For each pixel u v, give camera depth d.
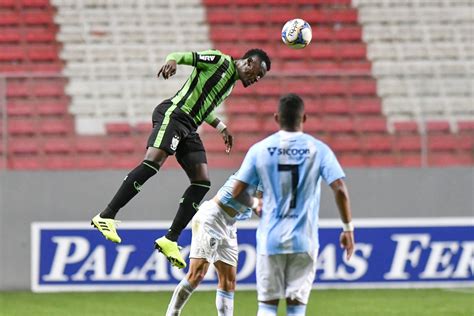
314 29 66.75
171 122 27.67
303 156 22.92
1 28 64.12
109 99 49.81
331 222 47.56
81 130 48.44
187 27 66.06
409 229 48.38
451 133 50.34
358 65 64.81
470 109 51.94
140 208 46.59
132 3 67.00
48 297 43.75
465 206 49.12
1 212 46.31
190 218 28.44
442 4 68.75
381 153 50.28
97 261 46.25
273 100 50.56
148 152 27.52
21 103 47.59
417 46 65.81
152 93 51.44
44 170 46.59
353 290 46.94
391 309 39.53
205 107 28.17
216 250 29.75
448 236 48.69
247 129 48.72
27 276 46.41
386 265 48.03
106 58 62.94
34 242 46.28
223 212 29.62
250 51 28.44
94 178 46.81
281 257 23.03
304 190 22.92
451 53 65.75
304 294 23.06
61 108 48.31
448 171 49.12
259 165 23.03
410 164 49.75
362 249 47.94
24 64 62.06
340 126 51.25
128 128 49.09
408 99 52.84
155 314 37.84
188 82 28.25
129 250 46.34
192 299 43.25
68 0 66.44
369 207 48.53
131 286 46.22
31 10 65.50
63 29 64.62
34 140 47.44
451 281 48.50
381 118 51.78
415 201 48.84
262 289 23.27
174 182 46.94
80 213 46.59
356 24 67.38
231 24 66.88
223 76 28.16
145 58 63.28
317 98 51.69
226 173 47.38
